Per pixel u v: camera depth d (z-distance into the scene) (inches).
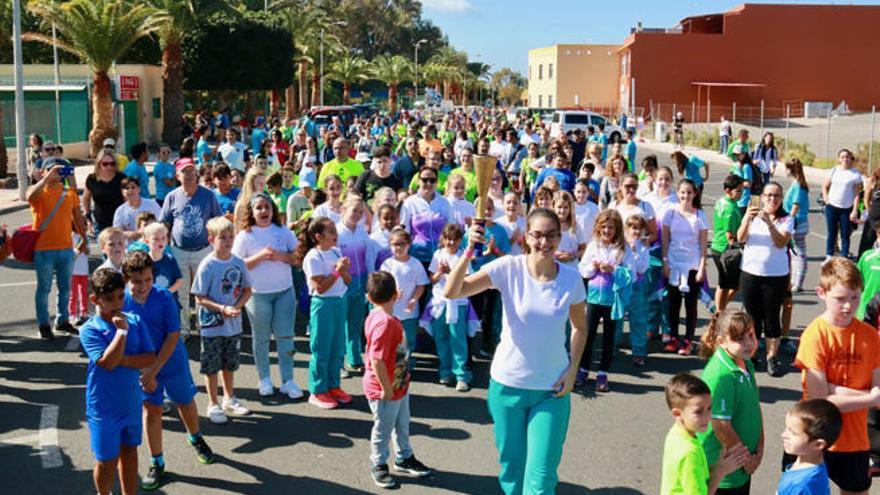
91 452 246.8
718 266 334.6
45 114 1323.8
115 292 190.9
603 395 297.6
